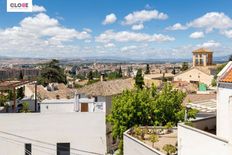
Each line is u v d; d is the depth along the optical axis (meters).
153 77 132.38
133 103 33.31
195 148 19.25
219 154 17.19
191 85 86.56
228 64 21.33
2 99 33.69
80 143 29.73
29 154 29.52
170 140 27.22
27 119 29.36
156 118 33.34
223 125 20.11
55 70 125.31
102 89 50.88
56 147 29.59
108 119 34.47
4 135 29.27
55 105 34.78
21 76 109.69
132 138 25.66
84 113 29.67
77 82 138.12
